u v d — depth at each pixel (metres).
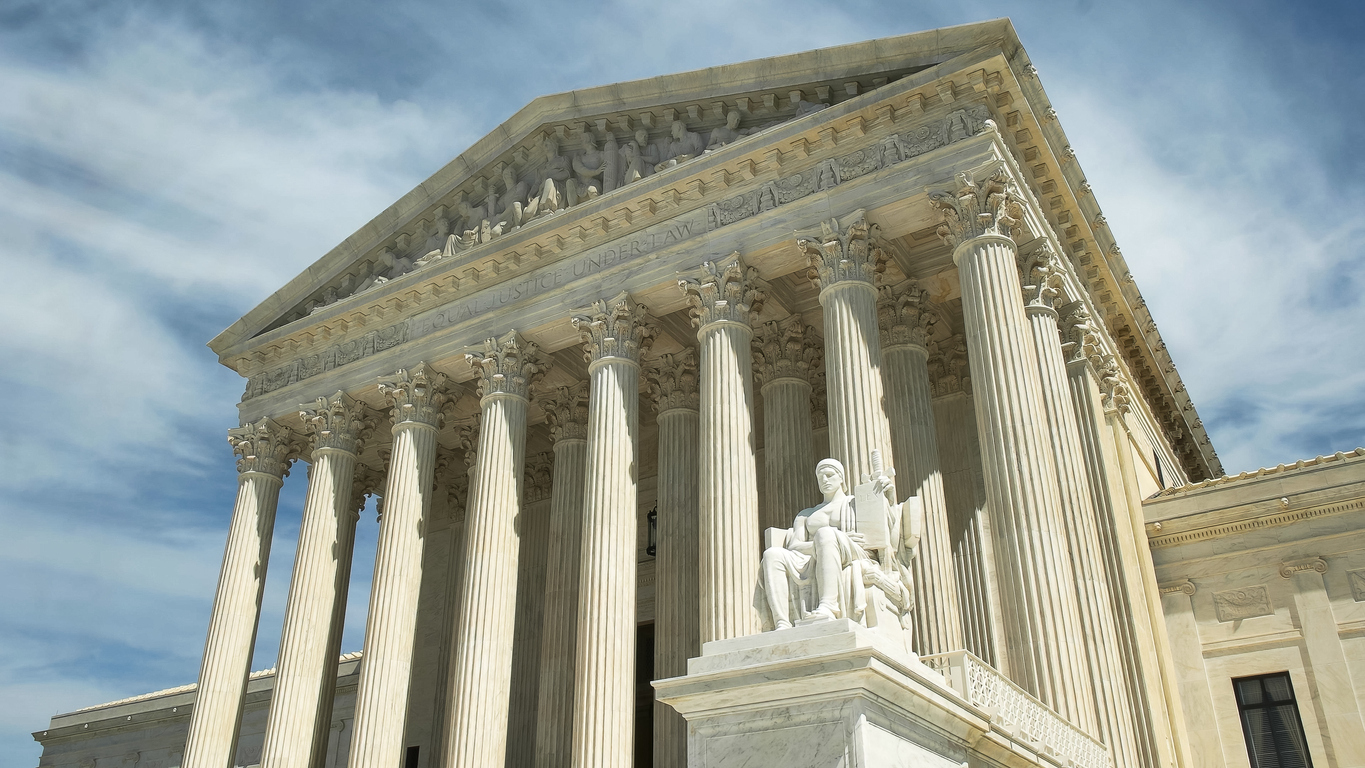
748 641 15.27
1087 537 27.58
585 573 31.17
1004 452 26.05
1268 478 35.16
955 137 29.97
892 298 34.69
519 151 40.34
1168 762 30.59
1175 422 48.53
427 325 40.00
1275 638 33.38
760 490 39.94
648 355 39.94
